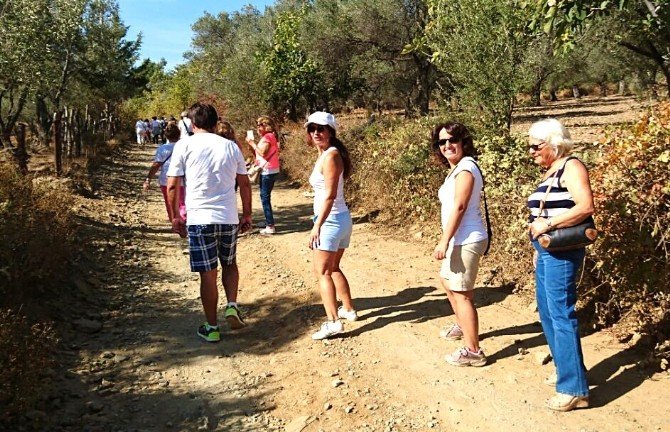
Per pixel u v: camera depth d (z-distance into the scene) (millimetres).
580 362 3498
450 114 8484
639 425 3316
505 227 5688
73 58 21719
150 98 58688
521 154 6129
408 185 8359
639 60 17062
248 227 5348
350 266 6770
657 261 4121
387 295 5742
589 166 5070
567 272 3439
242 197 5242
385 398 3887
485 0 7691
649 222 4039
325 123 4566
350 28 18547
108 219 9273
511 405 3662
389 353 4504
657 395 3582
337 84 20203
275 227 9141
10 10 14172
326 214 4586
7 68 13844
